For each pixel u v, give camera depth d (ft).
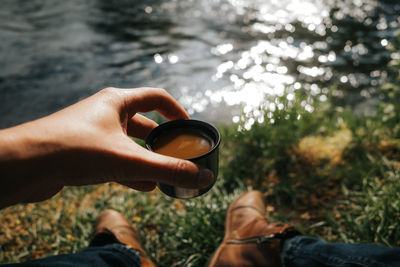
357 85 6.34
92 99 1.26
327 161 3.16
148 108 1.49
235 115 5.67
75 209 2.86
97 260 1.75
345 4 10.57
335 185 2.88
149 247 2.43
